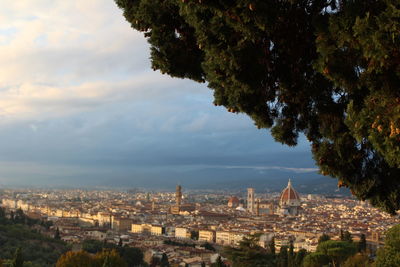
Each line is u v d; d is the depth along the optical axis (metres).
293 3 12.19
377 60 9.96
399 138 10.05
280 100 14.42
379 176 13.07
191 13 12.20
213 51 12.34
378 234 145.62
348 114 10.93
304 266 82.31
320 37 11.25
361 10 10.42
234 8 11.42
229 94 13.45
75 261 82.94
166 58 14.66
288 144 14.89
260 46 12.52
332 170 13.18
